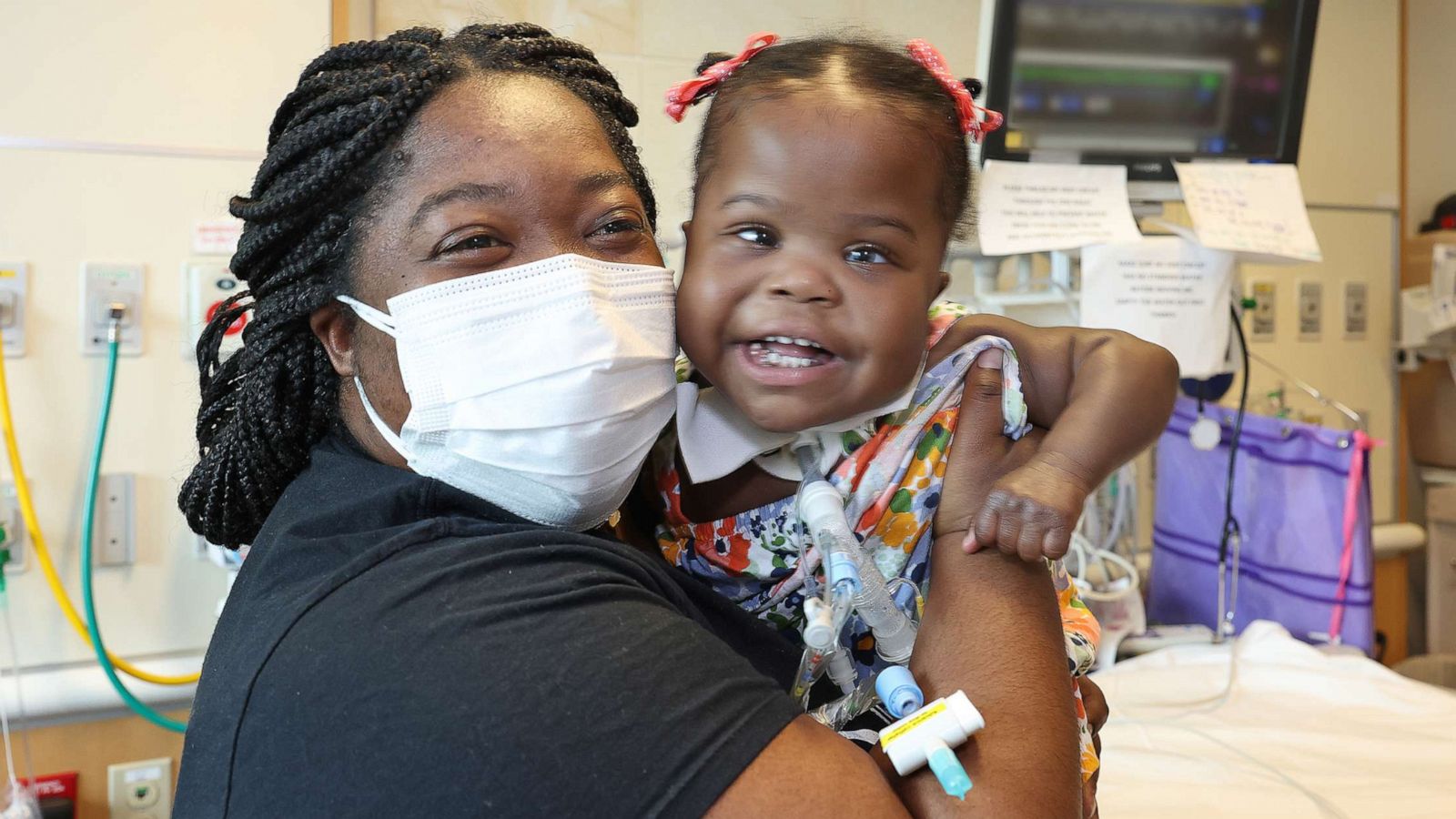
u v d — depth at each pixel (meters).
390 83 0.64
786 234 0.70
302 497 0.66
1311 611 1.72
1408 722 1.39
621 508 0.85
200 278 1.56
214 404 0.79
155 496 1.58
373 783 0.49
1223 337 1.57
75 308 1.52
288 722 0.52
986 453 0.74
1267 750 1.31
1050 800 0.56
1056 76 1.51
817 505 0.67
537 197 0.65
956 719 0.57
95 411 1.54
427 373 0.64
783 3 1.95
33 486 1.52
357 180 0.65
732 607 0.72
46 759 1.54
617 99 0.77
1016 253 1.53
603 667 0.51
